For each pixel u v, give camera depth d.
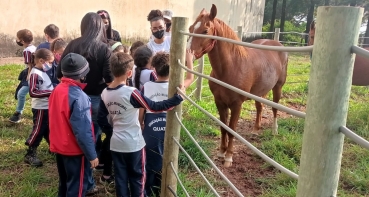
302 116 1.24
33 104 3.67
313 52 1.11
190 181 3.54
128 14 14.08
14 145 4.25
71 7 12.07
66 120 2.55
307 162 1.16
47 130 3.75
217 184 3.60
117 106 2.71
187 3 16.41
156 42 4.39
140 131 2.85
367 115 5.66
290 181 3.61
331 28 1.05
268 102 1.47
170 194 2.86
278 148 4.43
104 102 2.80
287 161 4.05
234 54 3.79
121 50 3.79
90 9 12.69
